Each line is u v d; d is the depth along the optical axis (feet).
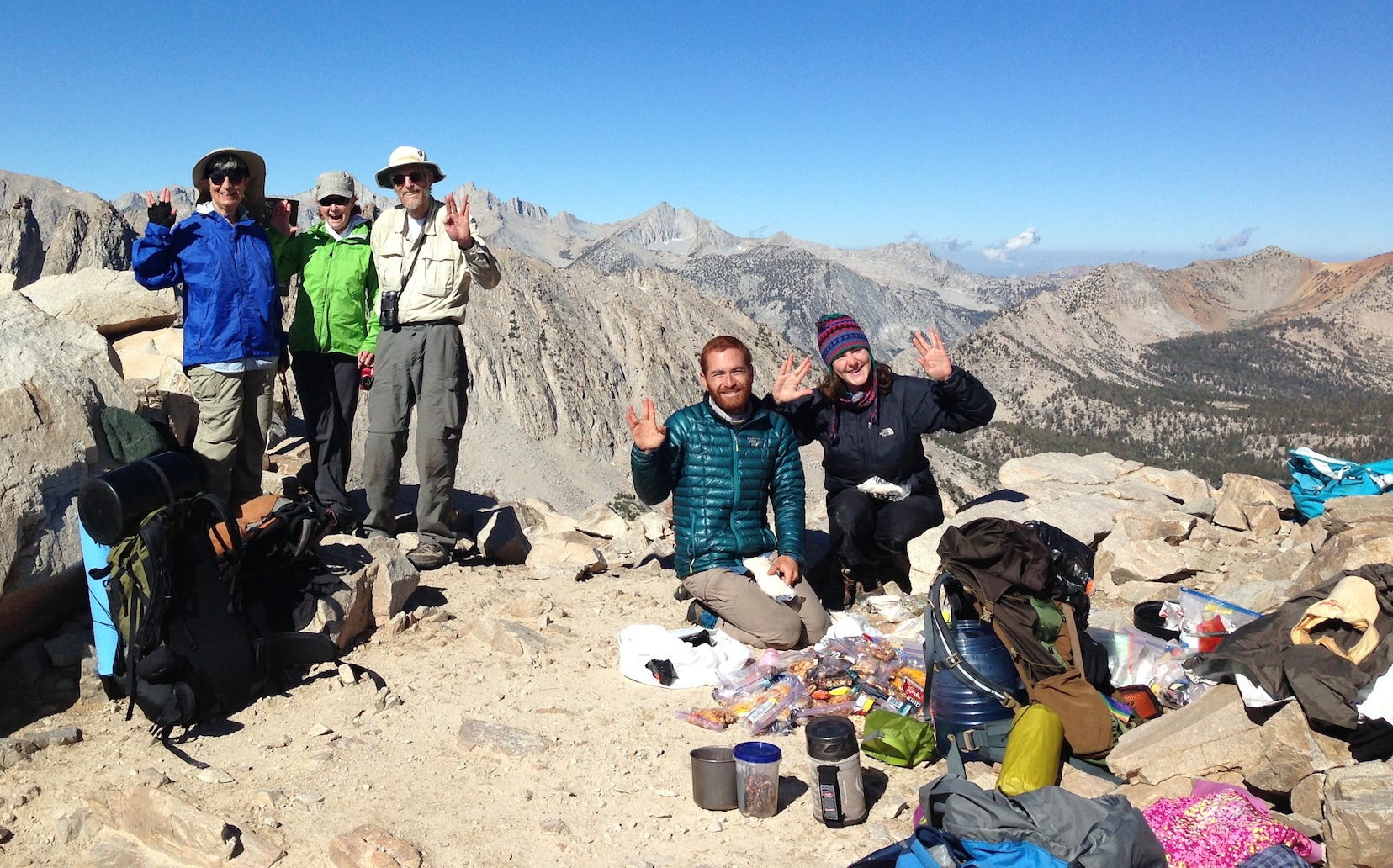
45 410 10.81
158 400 15.37
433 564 15.11
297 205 15.33
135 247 11.95
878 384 13.03
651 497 12.18
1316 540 14.10
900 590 13.98
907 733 9.10
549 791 8.70
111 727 9.69
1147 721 9.29
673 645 11.19
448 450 14.85
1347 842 6.88
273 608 11.10
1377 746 7.61
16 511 10.05
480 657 11.69
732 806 8.45
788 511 12.33
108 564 9.42
